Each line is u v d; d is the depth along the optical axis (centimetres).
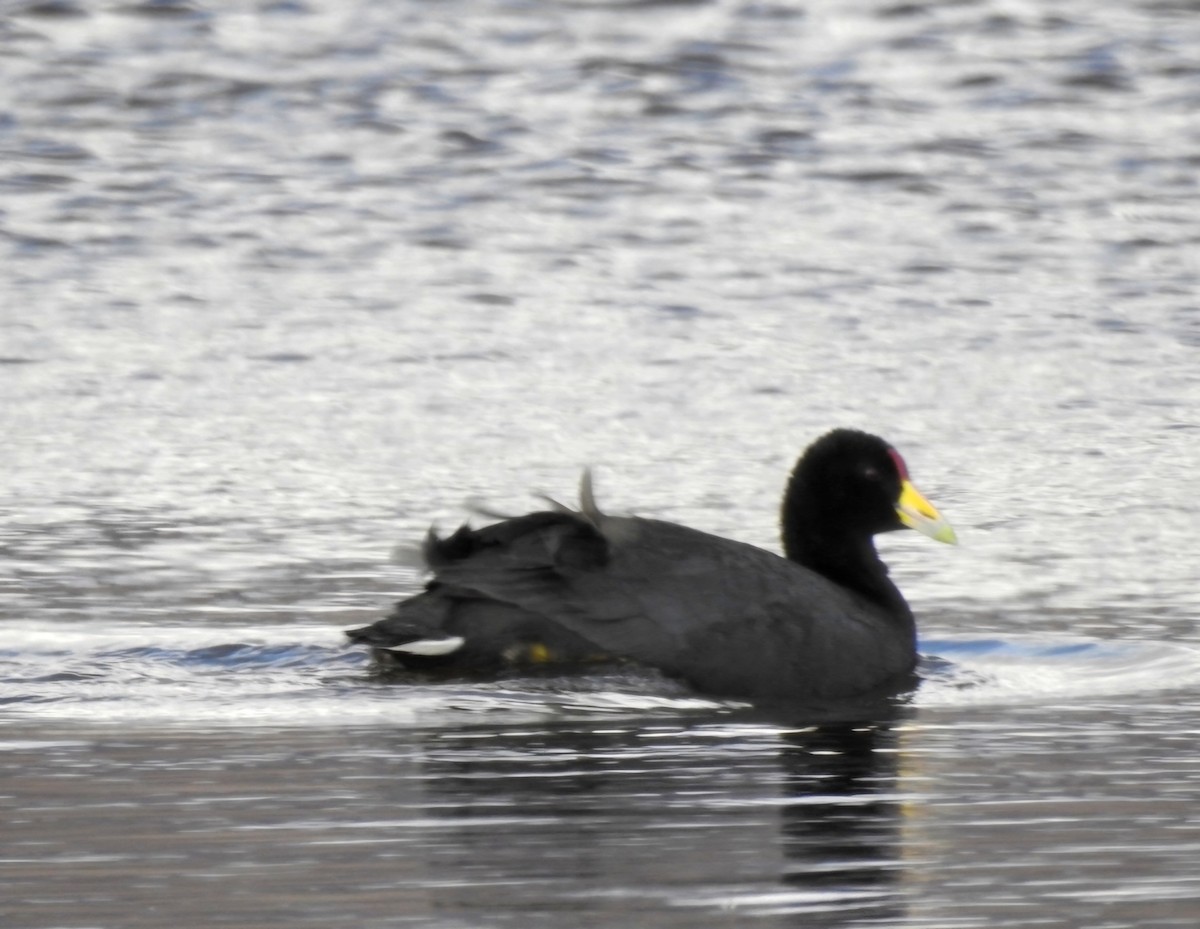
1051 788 959
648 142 3058
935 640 1326
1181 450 1798
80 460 1770
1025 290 2366
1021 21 3672
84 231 2622
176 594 1380
